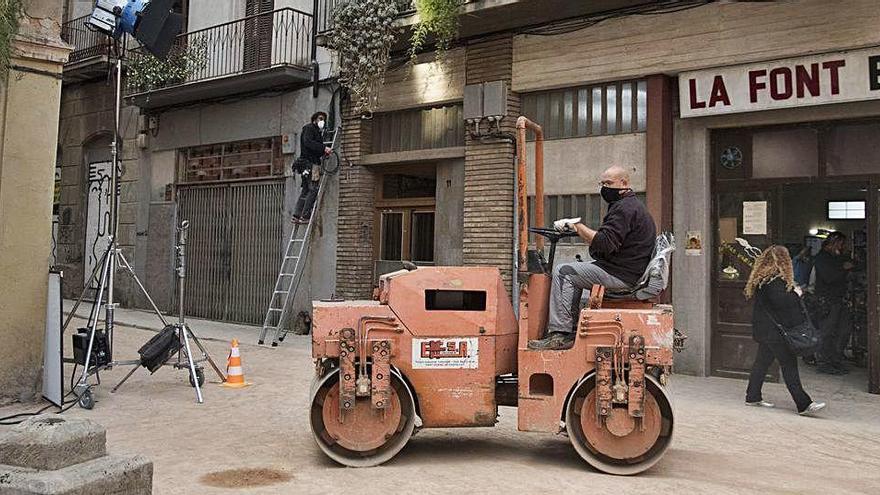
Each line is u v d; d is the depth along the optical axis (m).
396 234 13.15
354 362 5.39
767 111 9.23
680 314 9.78
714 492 4.86
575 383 5.34
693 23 9.51
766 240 9.46
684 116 9.65
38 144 7.39
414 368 5.48
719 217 9.81
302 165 13.48
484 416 5.51
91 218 18.61
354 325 5.46
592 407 5.34
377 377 5.36
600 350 5.24
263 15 14.25
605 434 5.31
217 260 15.65
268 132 14.70
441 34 11.01
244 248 15.16
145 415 6.91
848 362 9.88
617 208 5.57
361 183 13.17
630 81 10.30
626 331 5.27
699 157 9.73
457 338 5.53
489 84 11.24
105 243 18.09
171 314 16.36
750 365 9.43
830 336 9.69
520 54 11.12
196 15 16.03
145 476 3.23
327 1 13.50
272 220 14.70
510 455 5.77
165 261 16.66
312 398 5.39
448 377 5.52
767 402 7.99
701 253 9.66
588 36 10.44
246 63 14.98
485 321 5.55
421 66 12.34
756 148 9.59
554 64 10.76
